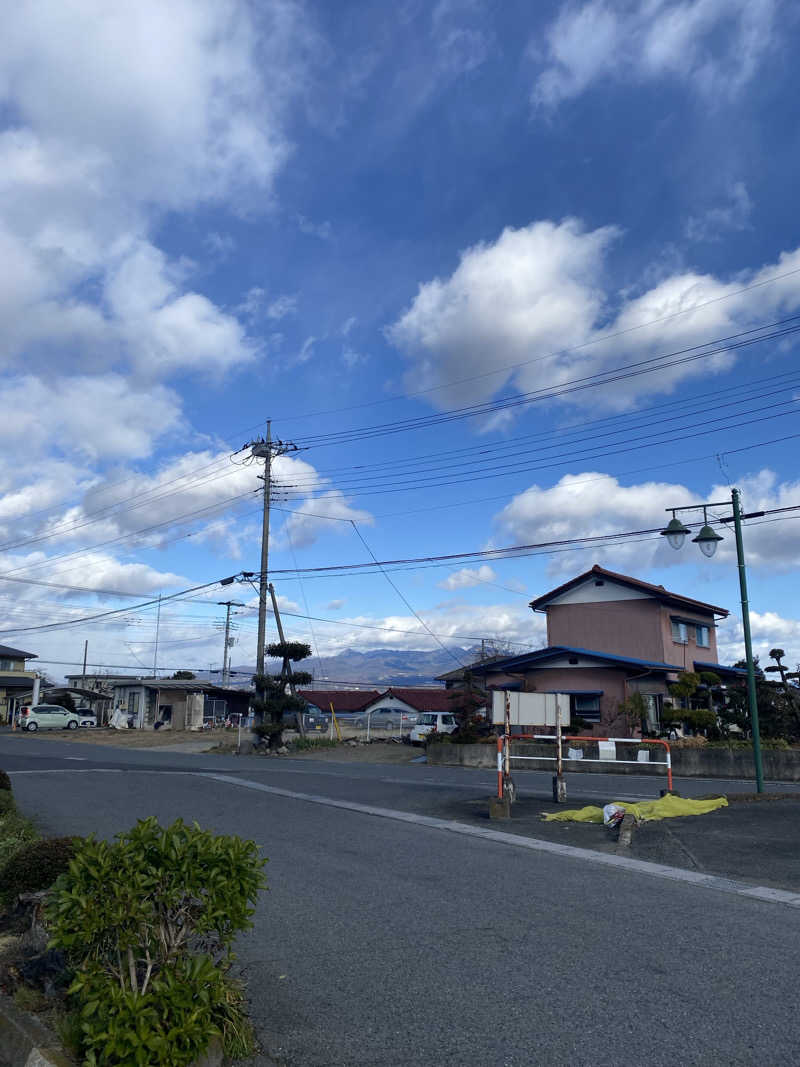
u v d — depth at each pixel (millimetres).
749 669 15305
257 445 33562
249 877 4438
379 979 5551
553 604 33469
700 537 15906
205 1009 4066
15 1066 4293
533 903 7543
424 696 54469
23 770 20672
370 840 10805
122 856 4180
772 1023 4719
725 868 9117
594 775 21672
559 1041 4520
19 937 6031
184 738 37719
